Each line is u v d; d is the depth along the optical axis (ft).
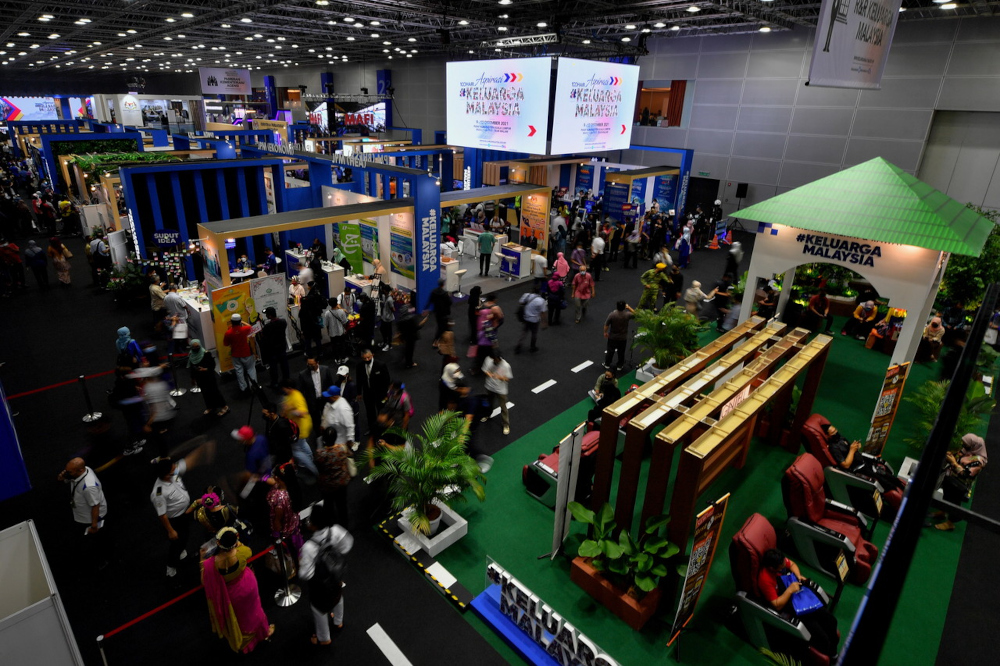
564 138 56.49
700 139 82.33
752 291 35.88
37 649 12.94
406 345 36.29
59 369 35.68
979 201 62.69
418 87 122.72
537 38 62.34
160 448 25.14
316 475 25.40
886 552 3.41
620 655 18.08
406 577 20.95
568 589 20.51
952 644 18.62
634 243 60.39
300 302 38.45
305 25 81.61
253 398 31.32
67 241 66.90
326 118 104.22
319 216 39.01
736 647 18.49
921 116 63.00
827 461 24.79
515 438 29.32
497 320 35.27
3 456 12.31
